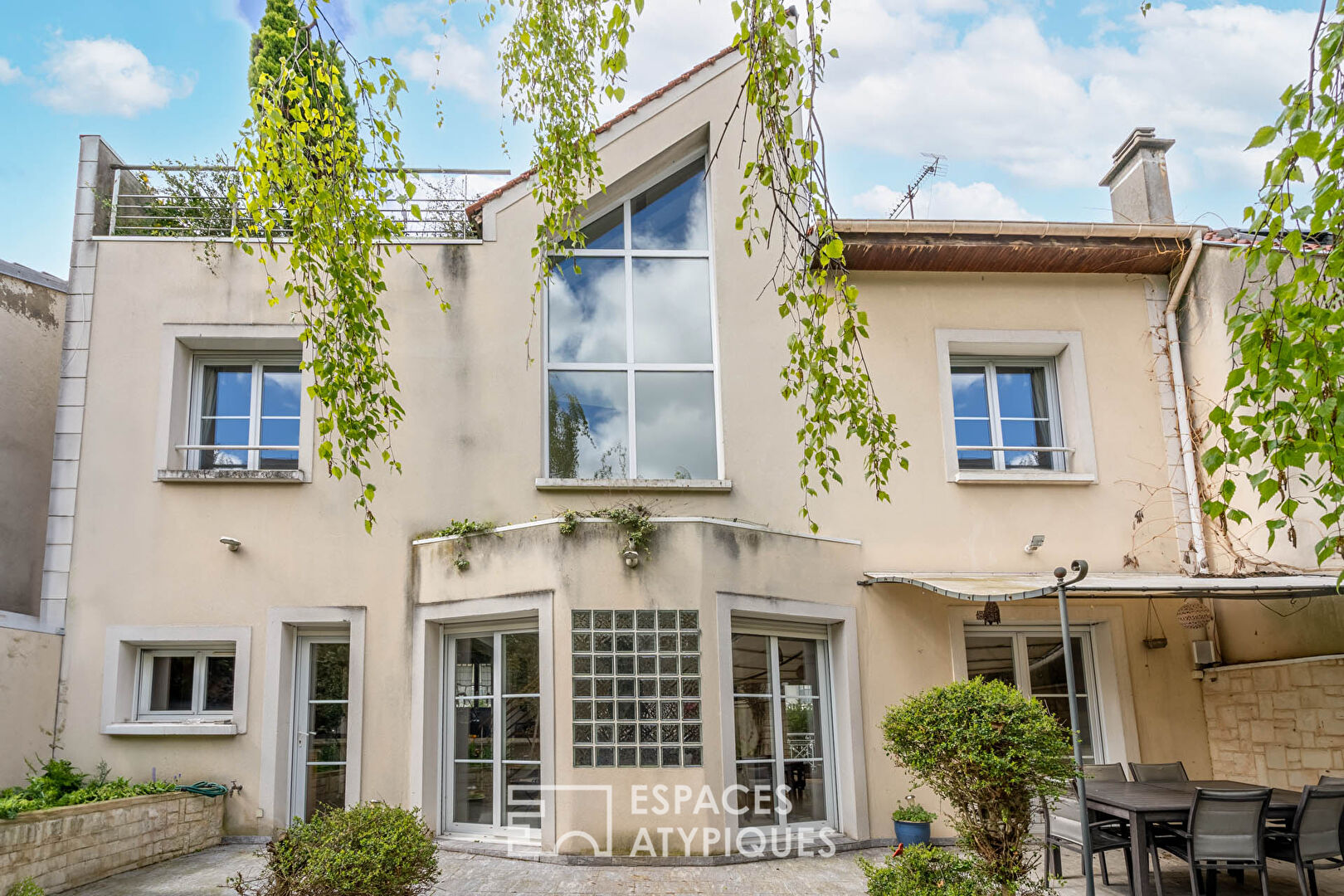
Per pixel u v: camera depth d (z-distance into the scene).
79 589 11.32
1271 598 10.46
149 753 11.02
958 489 12.42
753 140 13.01
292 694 11.49
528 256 12.47
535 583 10.40
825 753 11.47
